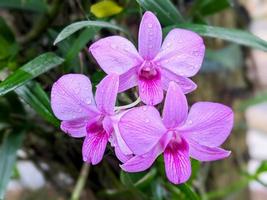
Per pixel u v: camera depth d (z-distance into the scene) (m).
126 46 0.22
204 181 0.42
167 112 0.21
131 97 0.24
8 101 0.32
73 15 0.32
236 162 0.46
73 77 0.21
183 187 0.27
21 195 0.47
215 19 0.43
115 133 0.21
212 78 0.43
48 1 0.33
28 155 0.37
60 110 0.21
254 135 0.76
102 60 0.21
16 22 0.36
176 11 0.26
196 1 0.34
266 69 0.62
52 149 0.35
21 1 0.33
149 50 0.22
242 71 0.45
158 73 0.22
